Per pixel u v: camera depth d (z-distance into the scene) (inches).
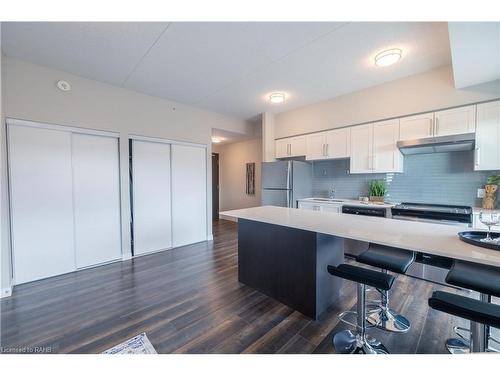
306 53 95.8
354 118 137.3
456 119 104.0
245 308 81.9
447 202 117.0
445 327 69.9
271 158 180.9
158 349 61.2
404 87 118.0
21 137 99.7
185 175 161.5
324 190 169.5
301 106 164.1
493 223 53.9
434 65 106.3
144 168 141.6
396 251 73.4
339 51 94.4
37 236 104.3
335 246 84.4
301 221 75.8
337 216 86.6
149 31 81.0
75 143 116.0
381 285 52.1
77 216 116.6
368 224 70.5
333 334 67.4
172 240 155.8
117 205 130.7
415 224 70.5
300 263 79.0
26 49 91.7
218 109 171.6
